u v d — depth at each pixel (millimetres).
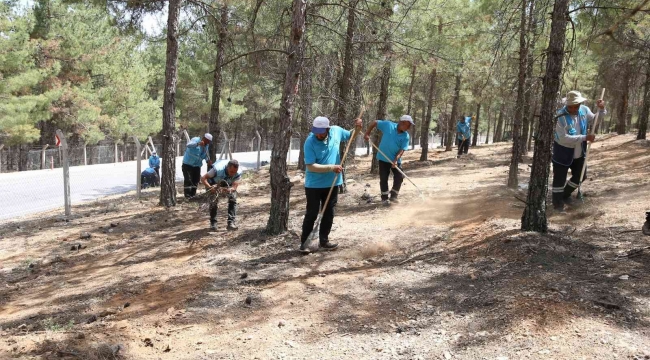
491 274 4934
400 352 3742
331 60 10352
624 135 20969
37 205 14414
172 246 7887
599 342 3447
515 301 4203
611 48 7832
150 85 37938
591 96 26344
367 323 4312
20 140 25469
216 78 14133
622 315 3807
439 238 6551
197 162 12367
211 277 5961
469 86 19672
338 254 6441
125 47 28922
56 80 26016
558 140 6973
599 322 3723
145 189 16406
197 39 14297
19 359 3850
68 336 4387
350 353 3812
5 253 8383
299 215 9047
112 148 34281
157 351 4109
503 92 12922
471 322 4035
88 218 11023
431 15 13195
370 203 9805
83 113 27453
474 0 15219
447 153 23438
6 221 11875
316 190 6512
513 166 10273
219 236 8094
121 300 5637
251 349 4027
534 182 5781
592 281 4457
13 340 4367
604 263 4891
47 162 28688
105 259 7586
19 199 15508
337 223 8203
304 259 6367
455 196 9805
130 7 12141
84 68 27172
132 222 10078
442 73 19078
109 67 29016
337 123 10742
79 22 26547
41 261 7730
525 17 8281
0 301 6098
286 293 5203
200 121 38844
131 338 4340
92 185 19047
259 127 47250
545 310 3953
